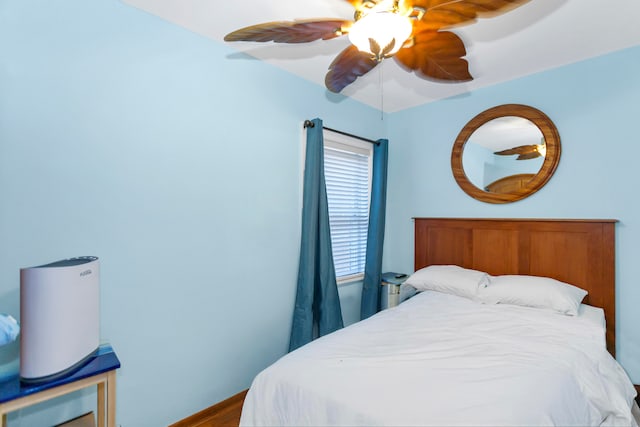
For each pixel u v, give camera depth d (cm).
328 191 284
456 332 175
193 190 193
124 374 167
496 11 119
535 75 244
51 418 147
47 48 145
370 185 323
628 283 208
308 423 121
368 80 257
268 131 232
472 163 277
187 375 191
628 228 208
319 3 165
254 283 224
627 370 208
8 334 112
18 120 139
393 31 118
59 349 118
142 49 173
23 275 116
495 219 262
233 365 212
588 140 223
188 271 191
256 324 225
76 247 153
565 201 233
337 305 257
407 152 321
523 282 221
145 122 174
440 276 254
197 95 194
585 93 224
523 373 129
